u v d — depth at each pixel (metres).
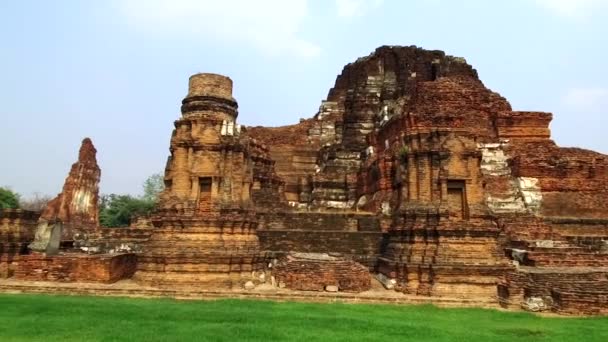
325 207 41.12
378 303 20.92
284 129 52.47
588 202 34.69
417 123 35.25
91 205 52.69
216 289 22.00
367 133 46.84
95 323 14.55
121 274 24.83
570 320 17.66
